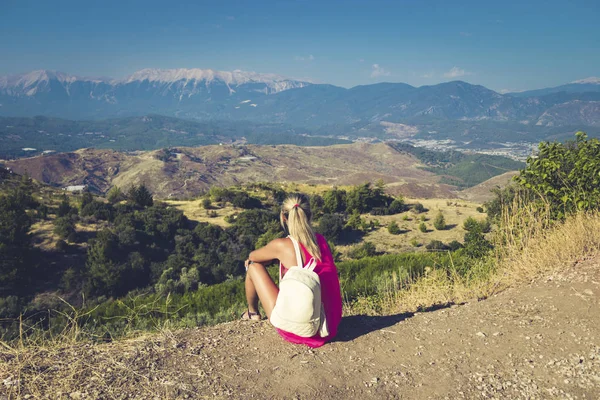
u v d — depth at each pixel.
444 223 58.25
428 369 3.38
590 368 3.29
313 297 3.48
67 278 34.62
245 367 3.30
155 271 38.56
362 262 11.61
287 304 3.50
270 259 3.79
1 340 3.67
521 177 7.71
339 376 3.22
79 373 3.06
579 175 7.09
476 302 5.02
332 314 3.71
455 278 6.81
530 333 3.93
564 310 4.33
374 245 50.72
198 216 61.12
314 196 69.62
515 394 3.05
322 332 3.63
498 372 3.34
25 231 38.22
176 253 44.72
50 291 33.81
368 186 71.69
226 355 3.52
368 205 70.50
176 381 3.04
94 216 48.59
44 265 36.97
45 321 6.02
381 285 8.70
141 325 6.64
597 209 6.84
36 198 55.22
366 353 3.61
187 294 9.02
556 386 3.12
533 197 7.82
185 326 6.91
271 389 3.00
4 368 3.07
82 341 4.05
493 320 4.30
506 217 7.30
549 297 4.72
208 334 4.04
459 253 10.52
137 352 3.52
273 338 3.87
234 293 9.10
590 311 4.21
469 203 80.25
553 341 3.75
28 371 3.07
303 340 3.63
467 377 3.27
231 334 4.02
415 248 49.78
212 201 70.38
